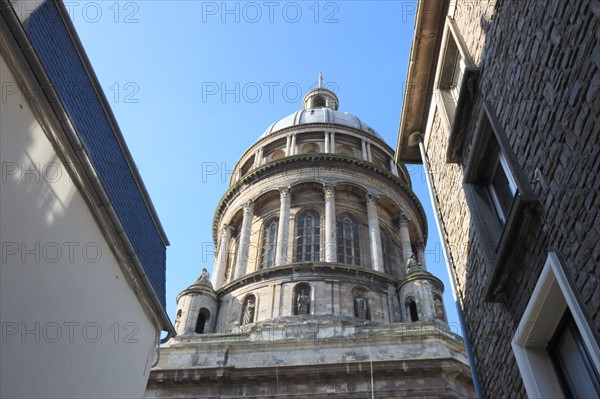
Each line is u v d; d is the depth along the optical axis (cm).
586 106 734
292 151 5078
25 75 962
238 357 3044
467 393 2728
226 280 4375
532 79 914
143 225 1566
